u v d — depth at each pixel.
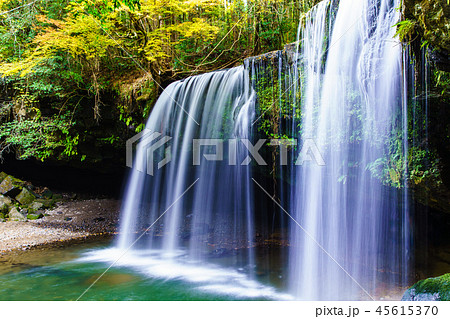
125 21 10.28
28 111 10.34
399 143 4.79
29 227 9.48
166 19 10.05
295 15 9.95
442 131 4.45
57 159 11.16
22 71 9.30
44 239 8.64
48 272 6.39
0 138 11.16
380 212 5.58
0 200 10.73
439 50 3.34
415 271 5.52
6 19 10.24
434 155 4.58
